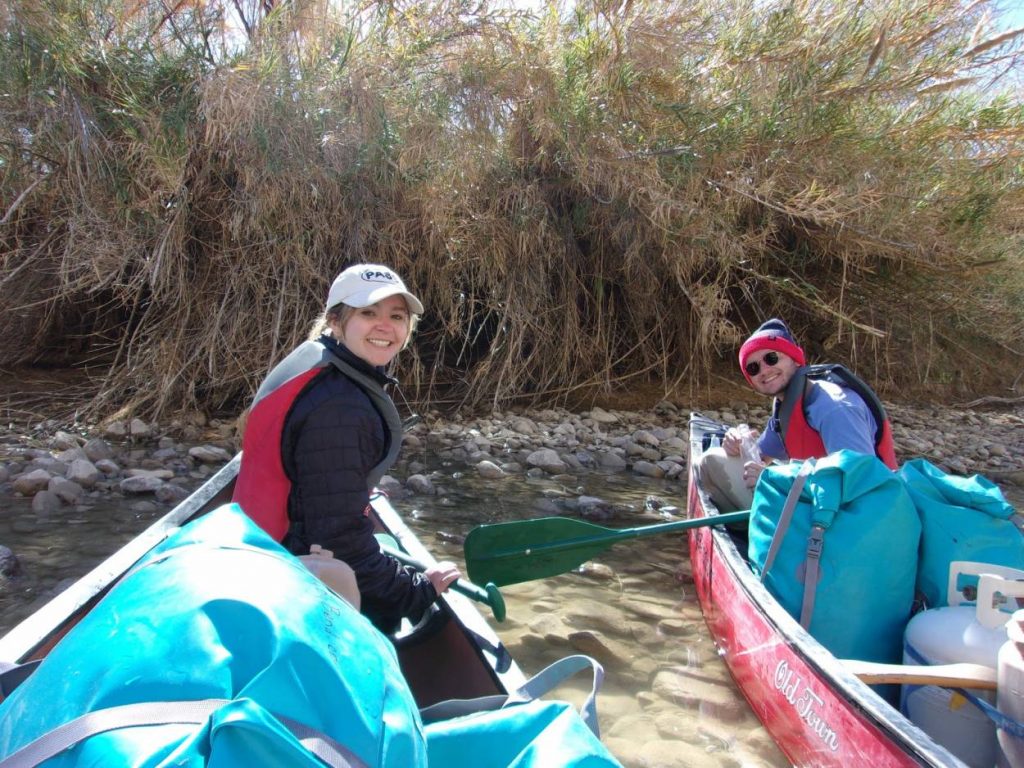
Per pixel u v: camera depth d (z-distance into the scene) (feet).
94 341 26.68
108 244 21.02
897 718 6.68
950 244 27.27
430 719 6.31
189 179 22.67
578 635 11.18
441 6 22.75
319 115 21.65
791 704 8.35
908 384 34.53
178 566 4.57
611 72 22.84
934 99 25.29
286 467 7.96
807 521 9.46
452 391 27.14
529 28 23.65
